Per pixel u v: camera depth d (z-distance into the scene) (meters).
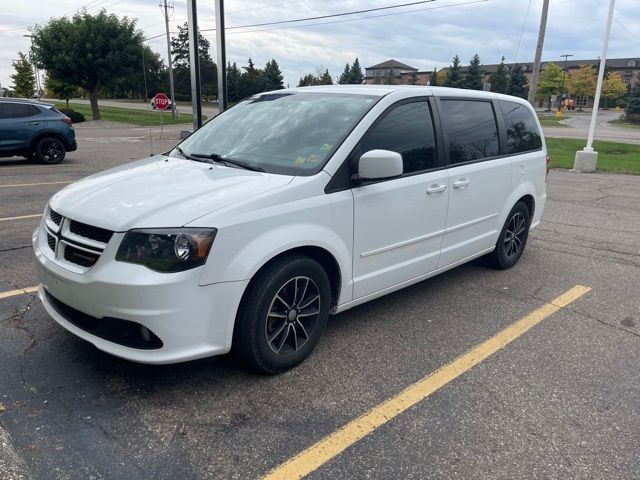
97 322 3.09
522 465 2.68
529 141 5.79
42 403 3.01
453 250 4.72
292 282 3.34
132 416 2.93
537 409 3.17
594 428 3.00
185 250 2.82
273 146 3.84
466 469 2.63
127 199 3.16
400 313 4.52
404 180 4.00
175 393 3.16
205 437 2.79
